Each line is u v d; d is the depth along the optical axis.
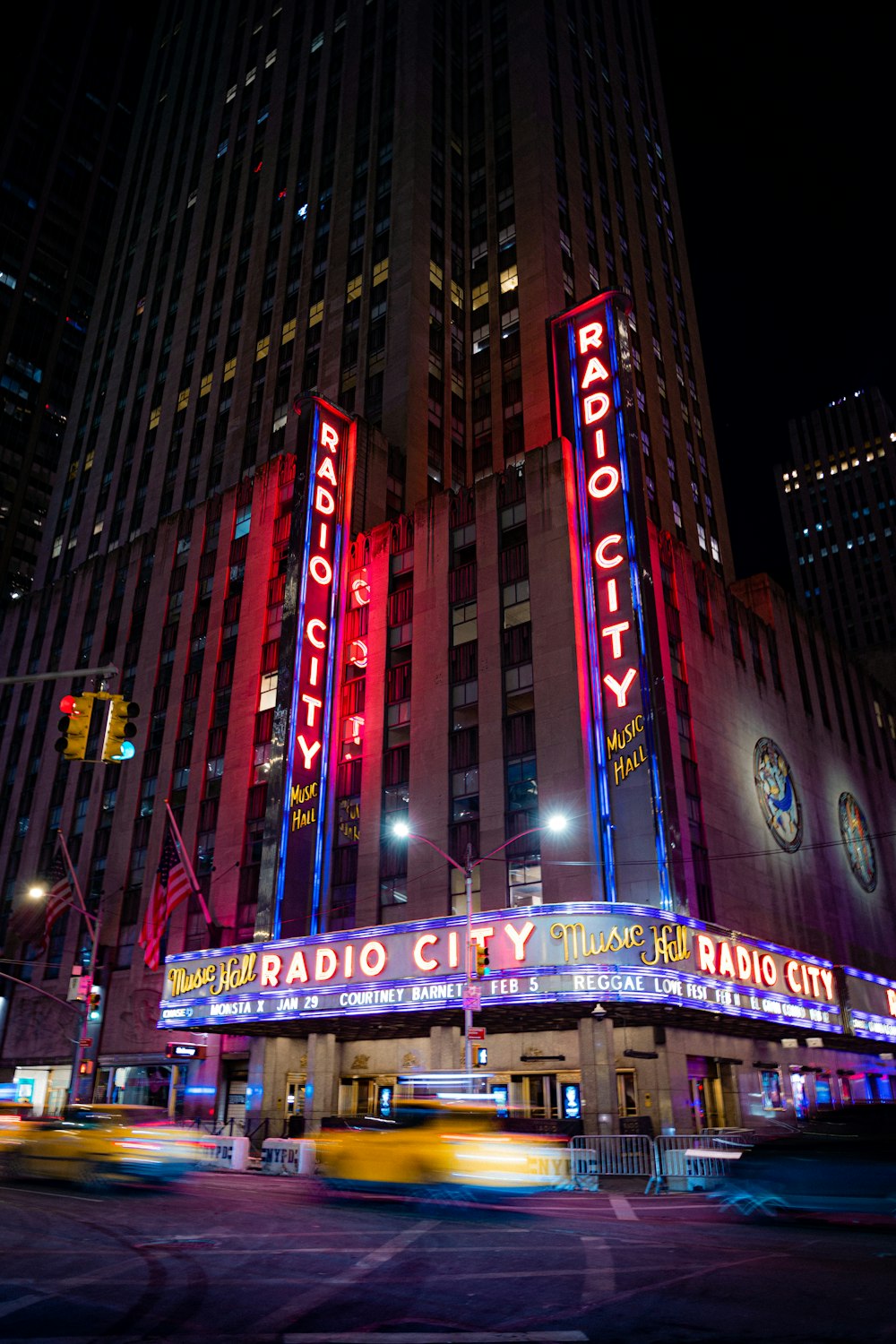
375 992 36.34
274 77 98.25
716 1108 40.59
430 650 50.28
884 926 63.03
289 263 83.25
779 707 58.34
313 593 53.34
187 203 100.19
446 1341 8.20
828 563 157.38
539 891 41.53
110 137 143.38
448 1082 32.25
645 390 77.81
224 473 75.44
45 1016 58.91
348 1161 20.81
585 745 42.12
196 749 59.03
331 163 85.25
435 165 78.44
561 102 83.19
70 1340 8.09
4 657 77.56
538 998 32.38
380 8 89.88
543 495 48.69
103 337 100.94
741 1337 8.37
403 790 48.22
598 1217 17.19
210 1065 49.03
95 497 87.62
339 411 58.91
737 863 47.69
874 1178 14.75
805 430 168.62
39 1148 27.95
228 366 82.62
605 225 82.56
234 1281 10.77
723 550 80.75
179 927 54.31
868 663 81.00
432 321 71.25
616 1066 36.59
